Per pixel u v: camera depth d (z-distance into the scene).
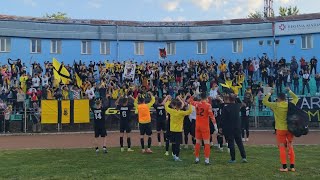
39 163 12.36
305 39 36.59
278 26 37.19
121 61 38.34
